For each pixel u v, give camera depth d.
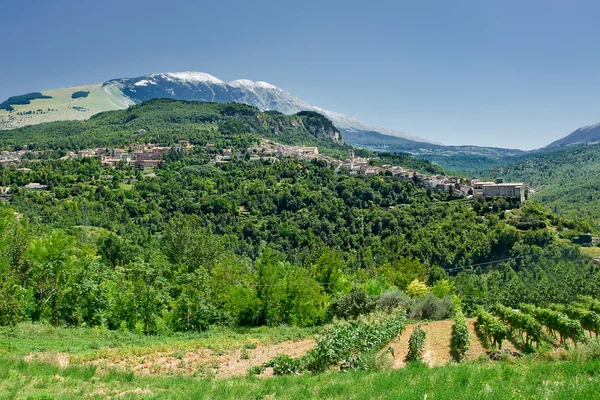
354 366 23.78
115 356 26.69
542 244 111.50
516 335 32.06
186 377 21.72
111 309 40.44
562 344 28.14
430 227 129.62
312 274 58.75
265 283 48.47
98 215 132.38
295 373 23.84
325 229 143.62
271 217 153.25
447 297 49.59
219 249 66.81
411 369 19.70
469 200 166.75
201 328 43.38
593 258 96.00
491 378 16.41
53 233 43.38
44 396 15.30
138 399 16.45
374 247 124.75
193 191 175.12
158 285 44.06
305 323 47.62
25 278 41.75
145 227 133.50
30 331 31.45
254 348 31.06
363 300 47.94
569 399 12.59
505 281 93.31
